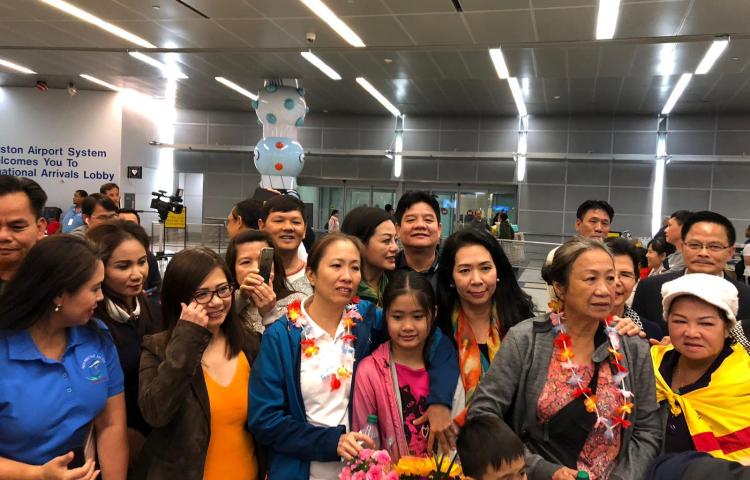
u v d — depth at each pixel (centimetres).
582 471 143
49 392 149
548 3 679
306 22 797
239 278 230
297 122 1091
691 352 167
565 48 870
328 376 176
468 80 1173
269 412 171
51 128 1558
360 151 1703
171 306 176
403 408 176
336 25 807
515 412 174
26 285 148
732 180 1475
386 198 1739
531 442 169
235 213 351
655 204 1539
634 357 170
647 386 167
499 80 1163
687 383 175
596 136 1573
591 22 740
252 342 197
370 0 693
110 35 912
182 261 174
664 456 123
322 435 165
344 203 1762
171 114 1791
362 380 179
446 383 177
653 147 1533
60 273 147
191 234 1290
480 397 173
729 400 161
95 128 1561
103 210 450
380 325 200
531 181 1625
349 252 184
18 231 195
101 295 158
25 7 787
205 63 1085
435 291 210
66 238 156
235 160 1795
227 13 774
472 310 204
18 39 965
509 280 209
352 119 1730
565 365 166
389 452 172
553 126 1603
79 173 1568
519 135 1628
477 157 1638
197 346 162
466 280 192
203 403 171
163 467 166
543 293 795
